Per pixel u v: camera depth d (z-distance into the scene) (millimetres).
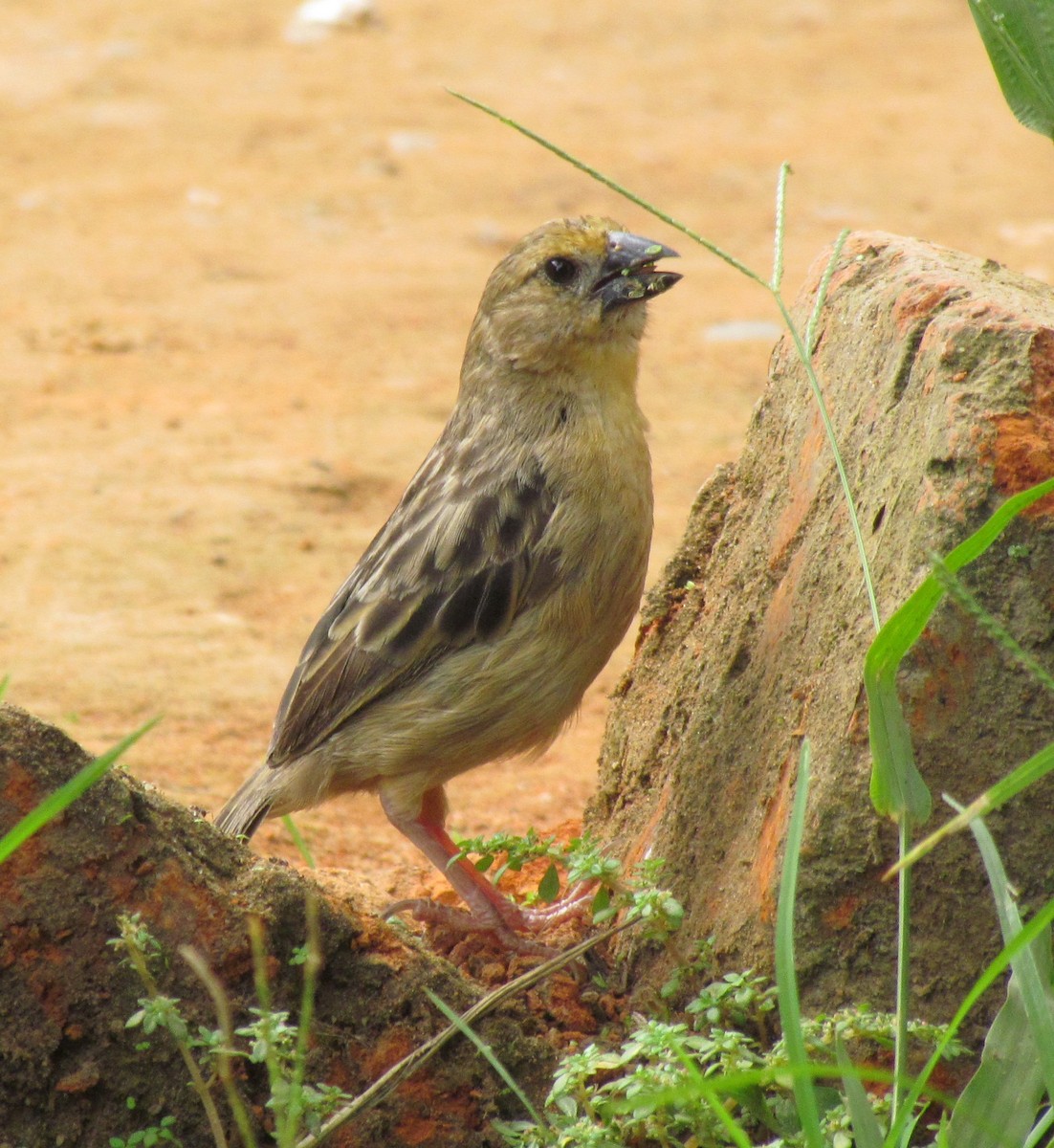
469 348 10531
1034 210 30859
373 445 20625
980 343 7254
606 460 9961
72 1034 7309
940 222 30078
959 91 39531
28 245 29109
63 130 35531
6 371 23141
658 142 35375
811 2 46625
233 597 16594
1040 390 7102
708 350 24828
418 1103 7488
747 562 9031
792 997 6074
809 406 8828
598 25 44781
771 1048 7469
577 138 35562
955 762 7098
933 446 7172
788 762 7746
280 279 27688
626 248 10031
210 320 25656
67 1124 7344
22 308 25953
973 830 6539
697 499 10320
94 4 45062
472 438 10297
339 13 43906
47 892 7266
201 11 44594
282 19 44375
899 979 6547
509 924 9336
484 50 42531
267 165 33812
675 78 40312
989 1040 6562
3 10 44375
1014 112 8016
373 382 23094
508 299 10195
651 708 9992
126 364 23656
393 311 26172
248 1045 7348
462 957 9211
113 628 15797
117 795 7348
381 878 10984
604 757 10539
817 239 29281
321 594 16719
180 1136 7355
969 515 7020
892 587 7211
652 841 8930
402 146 34875
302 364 23766
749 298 27172
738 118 37344
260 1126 7383
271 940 7453
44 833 7254
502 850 9281
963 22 45062
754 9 46188
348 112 37125
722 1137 6902
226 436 20844
